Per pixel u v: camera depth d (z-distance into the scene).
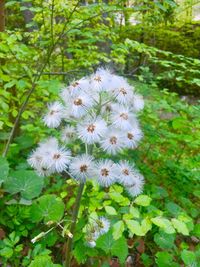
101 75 0.18
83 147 0.23
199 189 0.36
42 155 0.18
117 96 0.18
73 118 0.18
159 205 0.31
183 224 0.20
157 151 0.41
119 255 0.22
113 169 0.18
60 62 0.45
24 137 0.36
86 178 0.17
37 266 0.21
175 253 0.26
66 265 0.21
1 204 0.27
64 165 0.17
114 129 0.17
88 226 0.20
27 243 0.26
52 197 0.25
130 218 0.21
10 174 0.28
